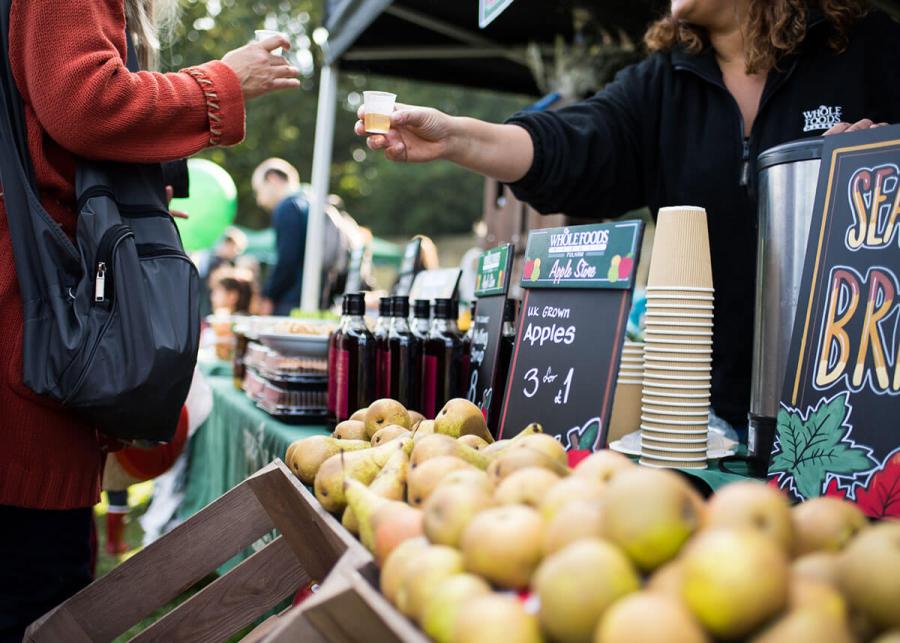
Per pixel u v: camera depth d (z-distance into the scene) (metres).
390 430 1.32
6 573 1.44
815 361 1.07
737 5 1.80
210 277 6.92
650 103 2.00
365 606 0.74
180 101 1.52
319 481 1.11
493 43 3.92
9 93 1.44
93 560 1.99
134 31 1.76
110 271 1.43
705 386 1.28
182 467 3.38
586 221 3.16
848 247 1.06
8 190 1.43
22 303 1.42
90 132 1.42
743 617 0.57
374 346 1.91
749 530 0.62
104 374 1.39
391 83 18.73
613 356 1.24
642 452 1.30
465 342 1.83
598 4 3.43
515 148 1.87
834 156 1.10
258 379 2.51
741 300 1.85
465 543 0.74
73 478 1.47
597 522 0.68
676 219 1.29
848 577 0.62
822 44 1.79
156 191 1.58
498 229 3.58
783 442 1.08
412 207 20.14
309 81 17.50
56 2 1.39
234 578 1.39
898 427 0.96
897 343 0.99
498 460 0.94
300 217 5.17
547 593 0.63
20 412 1.42
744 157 1.85
